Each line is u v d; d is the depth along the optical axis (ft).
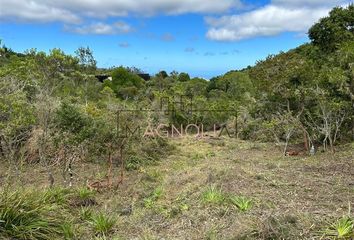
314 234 13.73
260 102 43.27
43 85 27.02
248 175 23.57
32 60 26.61
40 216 17.29
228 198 18.37
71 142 26.89
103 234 16.90
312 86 36.09
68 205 21.26
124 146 34.27
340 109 34.58
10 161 27.07
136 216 19.11
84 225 18.51
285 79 37.29
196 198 19.76
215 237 14.48
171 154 40.75
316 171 24.93
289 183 21.36
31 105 25.96
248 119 51.55
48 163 30.42
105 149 32.19
